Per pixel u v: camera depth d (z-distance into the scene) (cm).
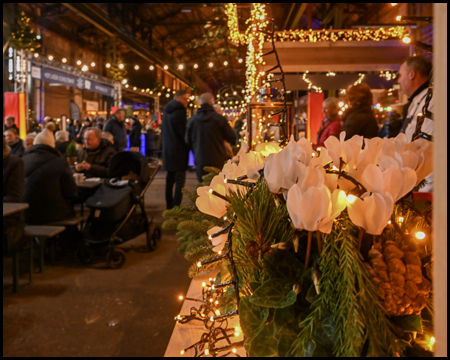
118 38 1661
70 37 2008
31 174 423
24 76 973
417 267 54
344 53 615
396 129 565
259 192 67
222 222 123
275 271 62
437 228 40
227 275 94
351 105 374
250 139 261
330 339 53
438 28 39
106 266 421
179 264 428
